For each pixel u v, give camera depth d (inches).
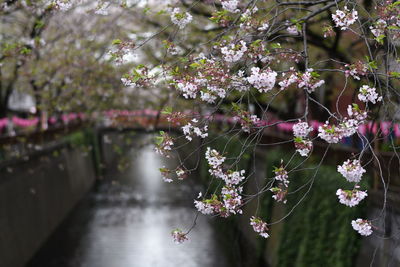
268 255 521.3
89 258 551.2
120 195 917.2
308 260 394.3
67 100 587.2
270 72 148.9
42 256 560.7
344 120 145.8
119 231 663.1
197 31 350.3
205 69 155.4
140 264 528.7
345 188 341.1
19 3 272.8
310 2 175.6
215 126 414.6
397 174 300.0
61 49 488.1
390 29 158.7
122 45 173.3
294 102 427.2
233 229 636.1
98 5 218.4
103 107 626.5
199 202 164.2
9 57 341.1
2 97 805.9
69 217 754.2
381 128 159.3
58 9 192.7
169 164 1288.1
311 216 402.9
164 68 169.9
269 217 525.3
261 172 572.1
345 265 344.2
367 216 325.7
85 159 1034.1
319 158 418.0
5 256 451.5
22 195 538.9
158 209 794.2
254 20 171.2
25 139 566.9
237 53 155.1
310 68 153.6
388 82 157.9
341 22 155.8
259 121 167.5
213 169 166.1
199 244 597.3
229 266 529.3
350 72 149.6
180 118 168.4
